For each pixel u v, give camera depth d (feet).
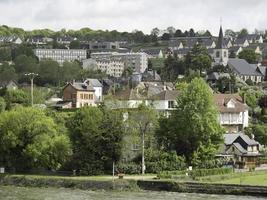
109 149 601.21
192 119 630.33
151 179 540.52
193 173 571.28
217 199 469.16
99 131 598.34
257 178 568.00
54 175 592.19
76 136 609.01
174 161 615.16
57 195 489.26
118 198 471.62
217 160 639.35
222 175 568.82
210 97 643.45
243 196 490.49
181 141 643.04
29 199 464.65
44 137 612.29
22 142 615.57
